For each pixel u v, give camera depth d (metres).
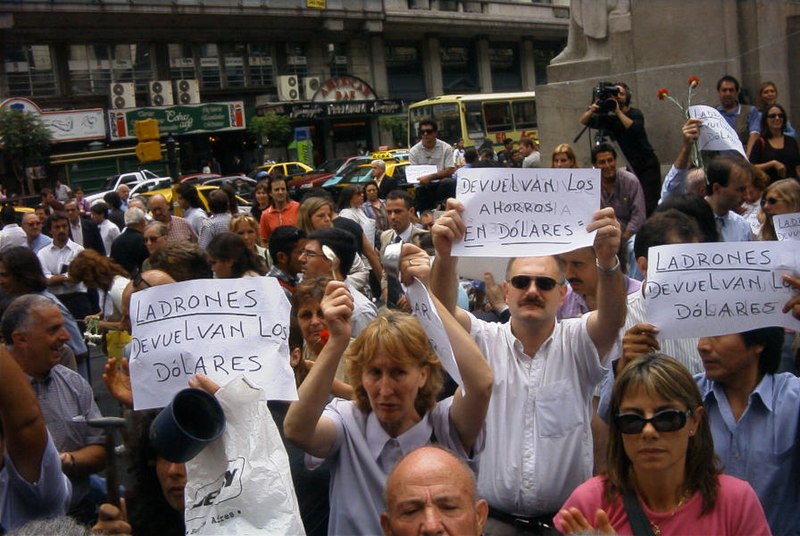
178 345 3.08
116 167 35.38
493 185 3.37
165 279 4.49
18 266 6.12
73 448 4.20
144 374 3.09
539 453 3.54
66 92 35.00
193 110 38.34
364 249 7.40
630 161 8.33
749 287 3.44
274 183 10.13
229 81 40.56
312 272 5.35
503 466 3.58
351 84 41.22
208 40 39.19
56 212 10.63
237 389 2.61
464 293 5.50
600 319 3.49
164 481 3.16
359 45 43.03
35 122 32.03
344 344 3.11
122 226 16.81
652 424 2.80
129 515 3.22
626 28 10.84
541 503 3.54
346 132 42.06
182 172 39.31
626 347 3.51
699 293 3.46
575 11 11.34
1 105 31.64
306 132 39.91
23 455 3.05
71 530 2.37
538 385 3.60
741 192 5.58
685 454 2.87
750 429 3.39
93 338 6.61
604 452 3.87
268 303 3.12
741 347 3.41
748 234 5.64
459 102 28.72
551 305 3.60
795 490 3.36
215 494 2.55
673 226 4.14
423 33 44.12
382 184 13.12
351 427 3.37
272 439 2.61
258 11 38.59
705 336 3.46
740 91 9.39
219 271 5.81
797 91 10.38
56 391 4.22
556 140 11.51
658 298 3.49
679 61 10.38
